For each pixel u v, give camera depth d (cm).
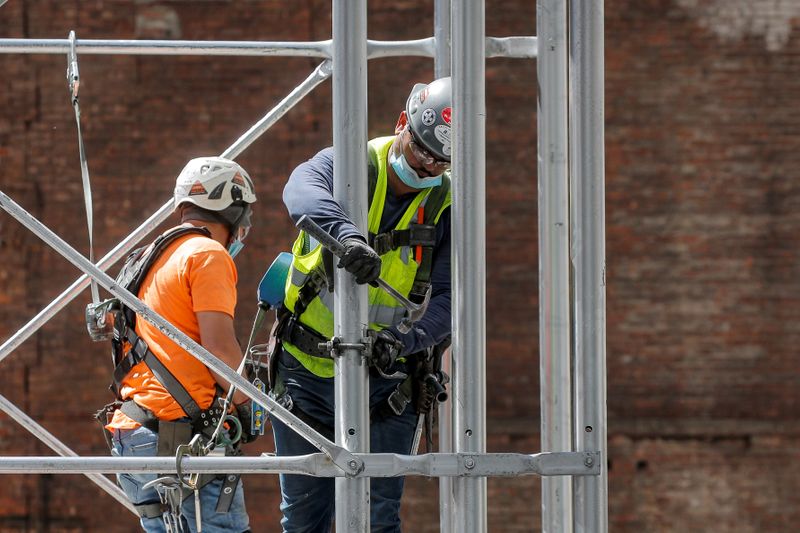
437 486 3192
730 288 3231
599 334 1027
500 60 3219
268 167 3203
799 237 3228
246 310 3164
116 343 1252
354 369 1012
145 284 1226
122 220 3186
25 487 3197
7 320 3175
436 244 1147
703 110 3225
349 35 1030
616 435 3222
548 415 1064
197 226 1252
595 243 1030
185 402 1188
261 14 3203
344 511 1002
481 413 1012
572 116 1047
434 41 1281
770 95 3228
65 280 3184
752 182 3231
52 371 3186
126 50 1305
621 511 3219
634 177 3222
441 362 1255
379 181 1120
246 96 3200
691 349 3231
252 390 996
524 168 3212
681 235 3222
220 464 985
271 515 3180
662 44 3222
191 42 1318
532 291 3212
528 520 3225
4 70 3186
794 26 3228
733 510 3225
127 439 1198
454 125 1018
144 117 3192
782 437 3228
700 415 3234
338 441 1021
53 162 3184
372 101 3192
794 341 3234
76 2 3189
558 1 1070
